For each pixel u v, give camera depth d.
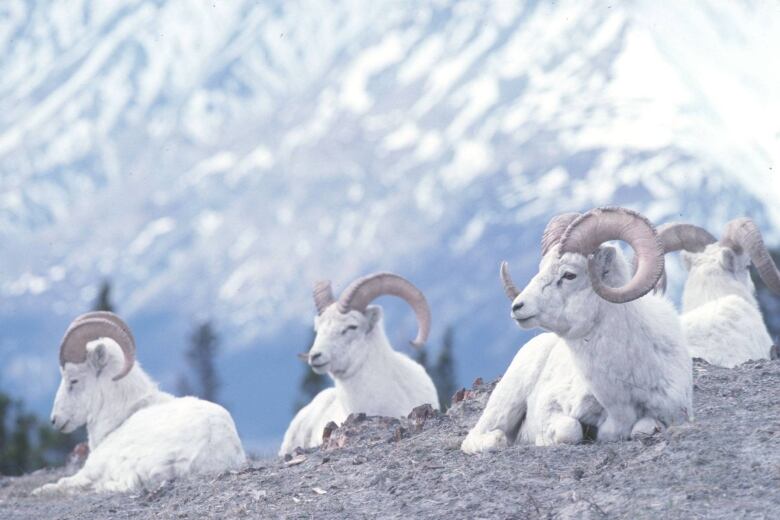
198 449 34.78
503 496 22.59
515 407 26.47
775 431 23.27
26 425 77.88
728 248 35.22
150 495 29.14
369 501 24.09
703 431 23.53
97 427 38.31
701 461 22.14
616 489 21.78
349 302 38.50
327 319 38.50
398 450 27.73
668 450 22.89
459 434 28.50
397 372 38.97
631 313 24.12
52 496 35.88
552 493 22.31
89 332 38.28
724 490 20.94
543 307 24.09
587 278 24.06
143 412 37.31
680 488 21.22
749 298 35.34
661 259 23.16
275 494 26.02
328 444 30.92
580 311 23.97
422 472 25.16
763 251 34.03
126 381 38.69
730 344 32.25
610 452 23.34
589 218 24.05
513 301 24.39
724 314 32.84
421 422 30.52
